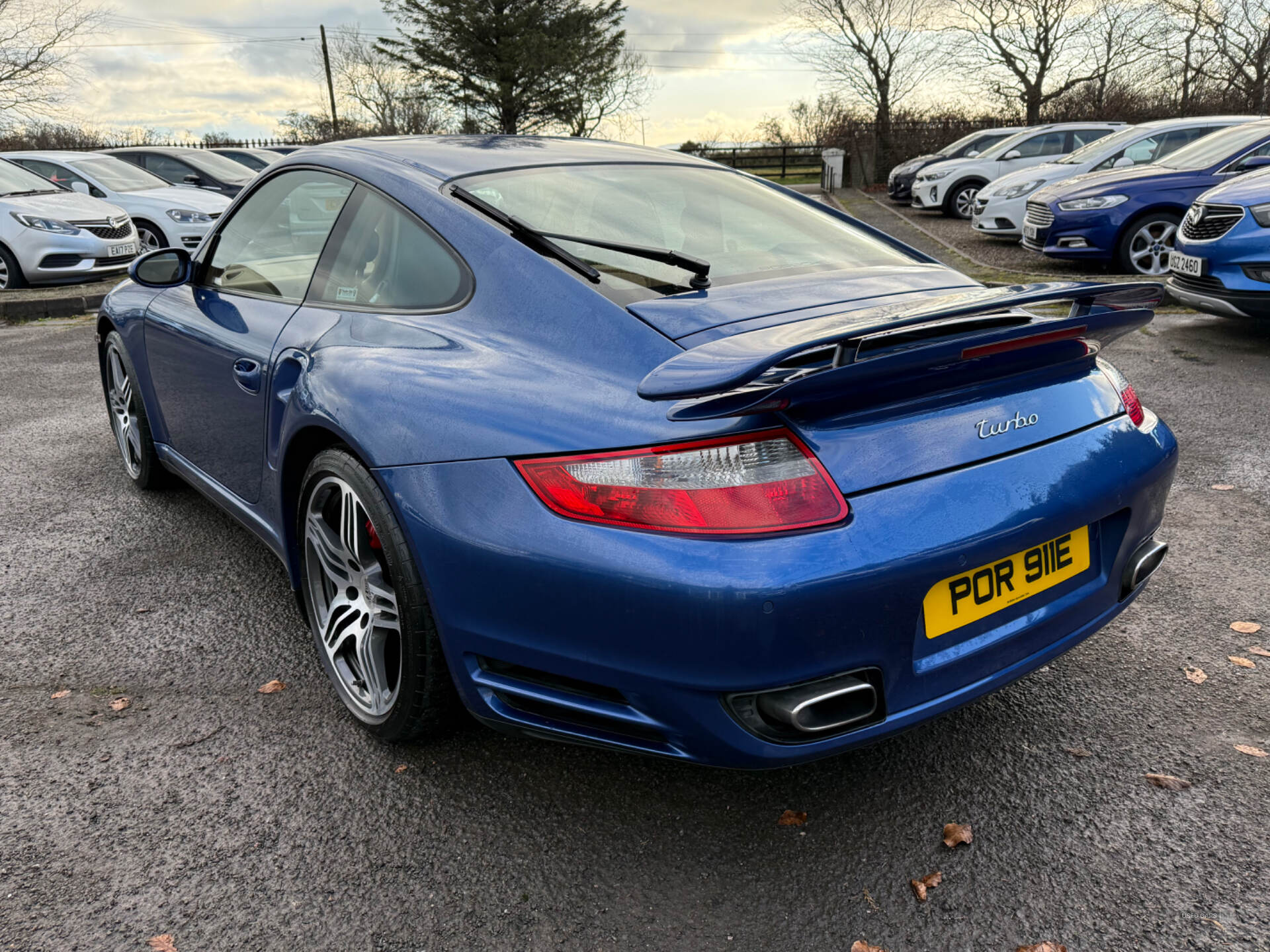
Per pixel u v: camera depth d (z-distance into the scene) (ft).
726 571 4.80
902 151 86.28
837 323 5.17
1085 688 7.82
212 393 9.21
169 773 6.80
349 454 6.64
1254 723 7.26
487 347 6.20
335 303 7.73
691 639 4.90
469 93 123.75
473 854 5.97
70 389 19.12
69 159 40.57
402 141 8.79
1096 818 6.21
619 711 5.38
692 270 6.61
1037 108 113.60
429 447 5.85
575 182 7.75
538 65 118.83
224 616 9.27
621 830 6.20
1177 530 11.03
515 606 5.46
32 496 12.67
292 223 8.74
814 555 4.86
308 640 8.80
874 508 5.07
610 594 5.05
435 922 5.41
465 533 5.58
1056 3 110.52
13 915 5.43
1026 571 5.74
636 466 5.06
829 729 5.15
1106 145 37.50
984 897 5.54
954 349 5.00
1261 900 5.46
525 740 7.22
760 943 5.24
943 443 5.40
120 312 11.63
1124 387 6.78
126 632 8.95
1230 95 100.42
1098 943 5.17
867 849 5.98
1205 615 9.01
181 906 5.52
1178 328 22.71
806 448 5.04
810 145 104.99
